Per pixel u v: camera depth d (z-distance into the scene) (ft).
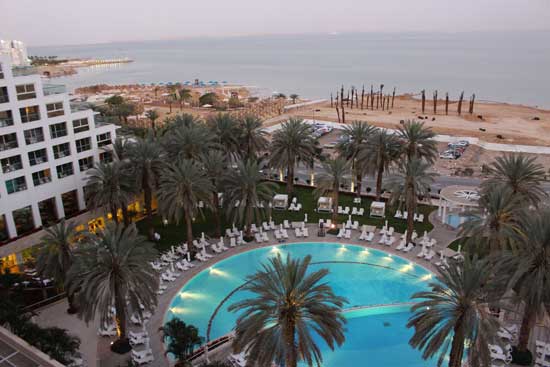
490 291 84.07
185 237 154.71
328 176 154.61
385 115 426.92
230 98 517.14
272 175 216.95
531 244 85.25
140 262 95.66
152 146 147.02
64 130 151.23
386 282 127.13
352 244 147.74
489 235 111.75
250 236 151.84
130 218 169.17
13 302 103.71
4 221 136.15
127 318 109.91
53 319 110.93
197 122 190.08
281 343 77.05
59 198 151.64
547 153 266.36
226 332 106.83
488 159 257.14
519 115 429.38
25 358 86.74
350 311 111.86
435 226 159.12
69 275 95.66
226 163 158.10
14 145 136.46
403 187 141.18
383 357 97.96
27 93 137.80
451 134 340.18
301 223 162.71
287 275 80.23
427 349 80.18
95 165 153.79
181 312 114.32
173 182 136.36
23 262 138.82
